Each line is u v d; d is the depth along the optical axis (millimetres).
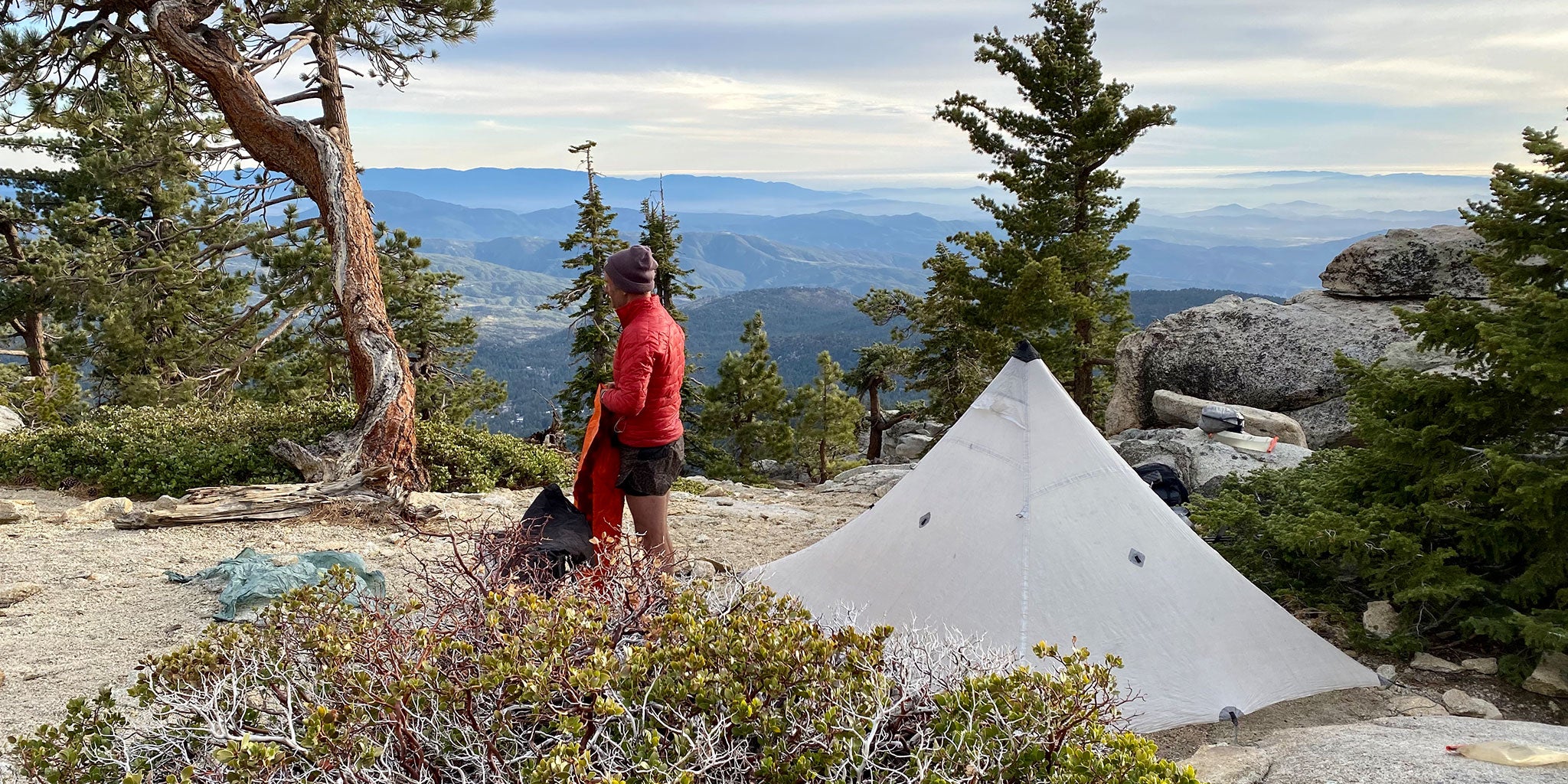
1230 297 13898
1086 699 2361
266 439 10727
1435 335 5246
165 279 19688
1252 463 9180
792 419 39938
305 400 13430
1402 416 5445
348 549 6883
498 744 2256
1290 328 12680
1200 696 4051
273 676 2459
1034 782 2225
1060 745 2281
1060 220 26375
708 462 33719
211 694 2416
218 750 2045
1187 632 4266
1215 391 12969
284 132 10766
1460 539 5211
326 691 2428
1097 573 4375
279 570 5375
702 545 7922
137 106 14836
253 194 15703
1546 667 4434
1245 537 6250
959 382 28812
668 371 4715
